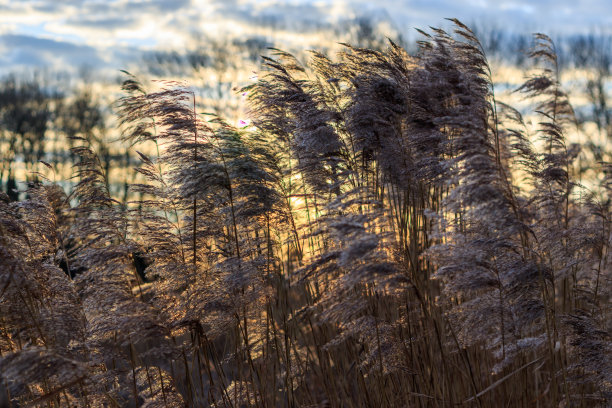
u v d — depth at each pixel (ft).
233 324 13.84
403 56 14.17
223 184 13.52
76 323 13.34
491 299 13.05
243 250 14.10
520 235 13.61
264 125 14.19
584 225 14.30
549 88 15.84
